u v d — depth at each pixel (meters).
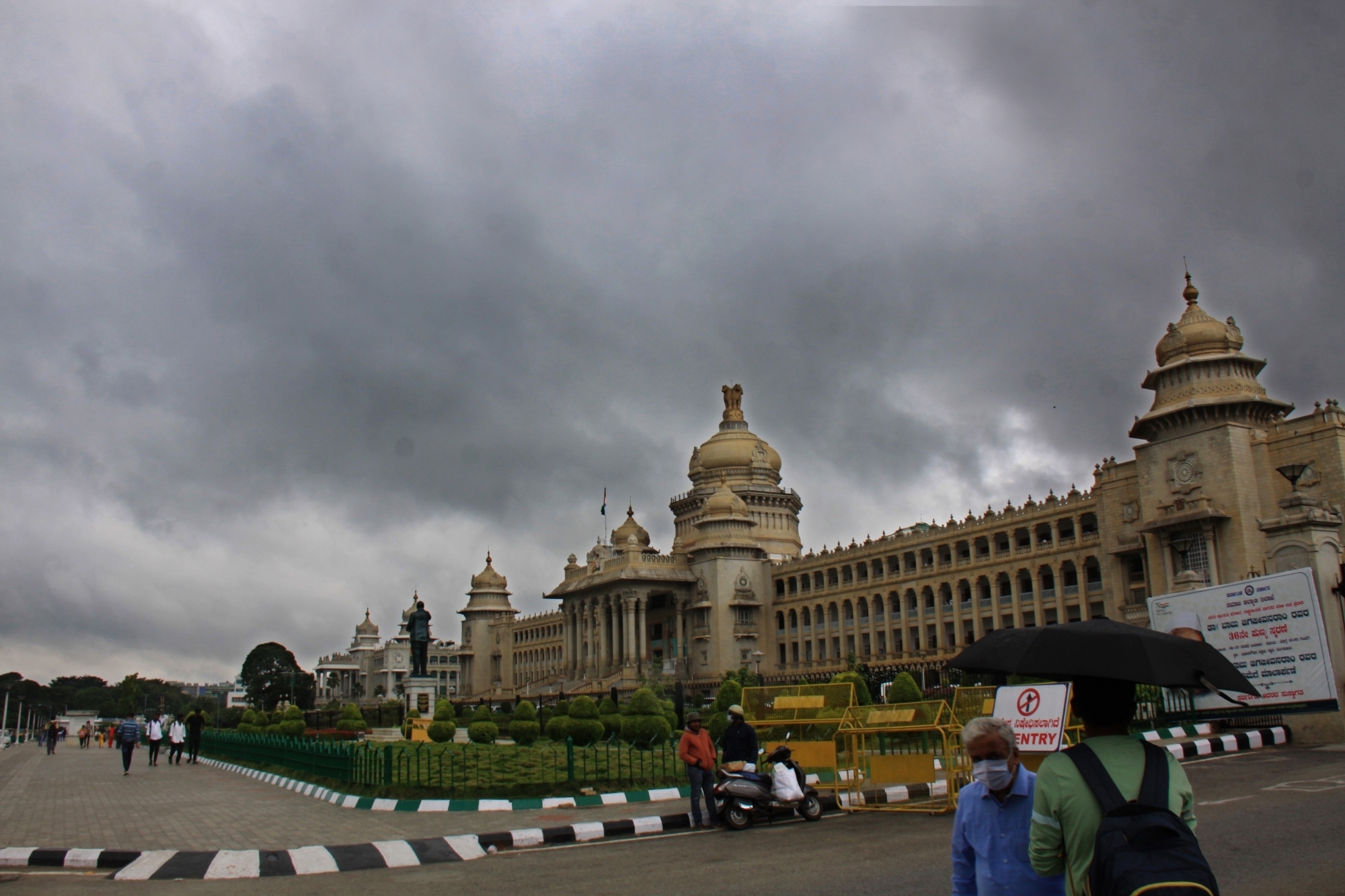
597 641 132.75
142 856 19.95
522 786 30.02
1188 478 67.12
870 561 112.88
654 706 50.22
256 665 185.25
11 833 24.39
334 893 16.77
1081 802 7.96
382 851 20.25
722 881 16.94
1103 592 81.06
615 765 36.44
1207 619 39.09
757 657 99.31
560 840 22.72
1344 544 40.19
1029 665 8.87
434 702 71.25
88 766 54.62
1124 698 8.48
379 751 35.00
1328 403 61.91
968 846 9.77
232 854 19.64
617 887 16.75
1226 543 64.50
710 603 123.38
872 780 26.61
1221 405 65.00
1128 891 7.07
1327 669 35.47
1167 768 8.09
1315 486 61.88
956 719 26.72
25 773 48.81
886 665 106.88
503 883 17.41
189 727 57.09
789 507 140.00
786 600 124.56
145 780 43.00
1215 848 18.02
